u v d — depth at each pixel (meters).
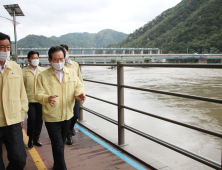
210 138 6.34
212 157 5.20
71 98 2.25
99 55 82.75
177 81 24.89
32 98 3.18
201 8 164.62
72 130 3.61
